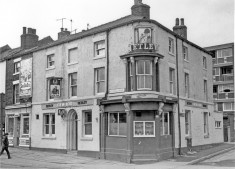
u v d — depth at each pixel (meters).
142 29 22.72
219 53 54.19
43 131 29.08
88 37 26.00
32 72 31.09
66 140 26.66
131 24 23.02
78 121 25.80
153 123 22.00
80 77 26.28
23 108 31.55
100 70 25.11
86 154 24.75
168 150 23.41
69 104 26.66
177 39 26.81
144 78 22.30
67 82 27.27
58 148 27.30
